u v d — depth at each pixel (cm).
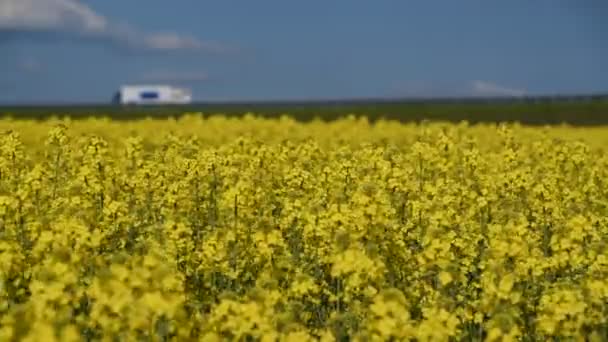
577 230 1455
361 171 2319
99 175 2003
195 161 2111
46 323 883
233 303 997
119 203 1581
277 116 6875
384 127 4478
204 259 1338
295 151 2622
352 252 1145
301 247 1583
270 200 2014
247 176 2145
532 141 3575
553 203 1812
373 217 1385
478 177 2272
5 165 2123
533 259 1310
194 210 1883
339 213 1390
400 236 1499
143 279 953
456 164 2612
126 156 2439
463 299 1213
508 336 986
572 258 1353
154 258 995
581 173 2577
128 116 6700
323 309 1212
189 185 2036
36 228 1315
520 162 2820
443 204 1773
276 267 1308
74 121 4356
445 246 1309
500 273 1166
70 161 2352
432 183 2281
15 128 3797
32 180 1777
